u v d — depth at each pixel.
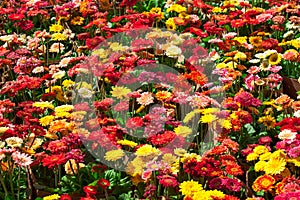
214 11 6.18
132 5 6.21
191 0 6.30
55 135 4.82
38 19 6.65
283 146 4.57
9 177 4.73
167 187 4.50
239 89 5.55
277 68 5.39
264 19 5.91
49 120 4.86
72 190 4.68
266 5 6.66
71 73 5.38
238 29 6.13
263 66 5.45
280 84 5.53
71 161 4.79
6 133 4.61
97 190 4.60
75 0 6.36
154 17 5.85
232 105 4.95
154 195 4.49
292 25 5.95
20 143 4.59
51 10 6.79
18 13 6.32
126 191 4.67
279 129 5.12
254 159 4.64
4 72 5.80
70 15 6.41
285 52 5.58
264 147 4.67
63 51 6.14
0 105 4.95
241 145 4.99
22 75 5.60
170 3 6.43
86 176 4.76
